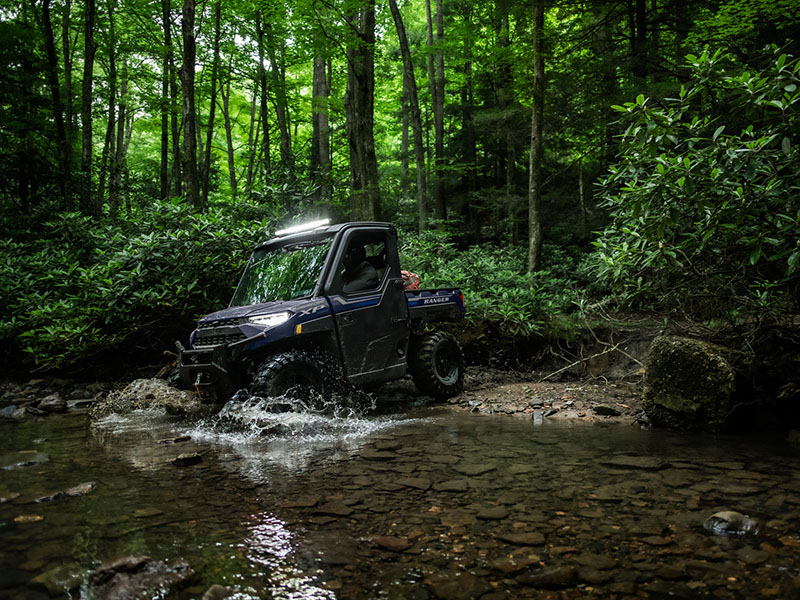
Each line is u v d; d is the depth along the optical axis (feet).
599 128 44.93
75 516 7.64
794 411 13.83
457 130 71.97
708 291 16.38
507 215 59.00
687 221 14.98
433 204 66.18
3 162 39.50
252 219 28.96
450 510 7.77
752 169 12.16
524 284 30.25
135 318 22.77
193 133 32.32
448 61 60.13
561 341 25.13
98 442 13.16
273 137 63.52
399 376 17.78
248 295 17.66
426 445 12.17
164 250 23.70
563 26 45.47
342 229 17.06
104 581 5.53
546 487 8.84
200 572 5.79
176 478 9.67
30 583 5.52
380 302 17.26
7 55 38.52
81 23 48.52
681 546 6.32
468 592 5.28
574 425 14.58
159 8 48.01
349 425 14.82
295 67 65.21
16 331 23.02
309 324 14.98
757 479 9.11
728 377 13.19
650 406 14.28
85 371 23.88
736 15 31.48
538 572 5.67
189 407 17.02
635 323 23.70
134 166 82.64
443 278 30.14
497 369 24.44
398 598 5.17
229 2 42.65
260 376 13.87
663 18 44.52
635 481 9.11
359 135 33.12
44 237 30.40
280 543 6.59
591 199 52.95
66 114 44.93
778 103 12.02
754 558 5.93
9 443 13.12
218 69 49.96
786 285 15.08
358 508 7.91
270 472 10.02
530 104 43.52
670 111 14.02
